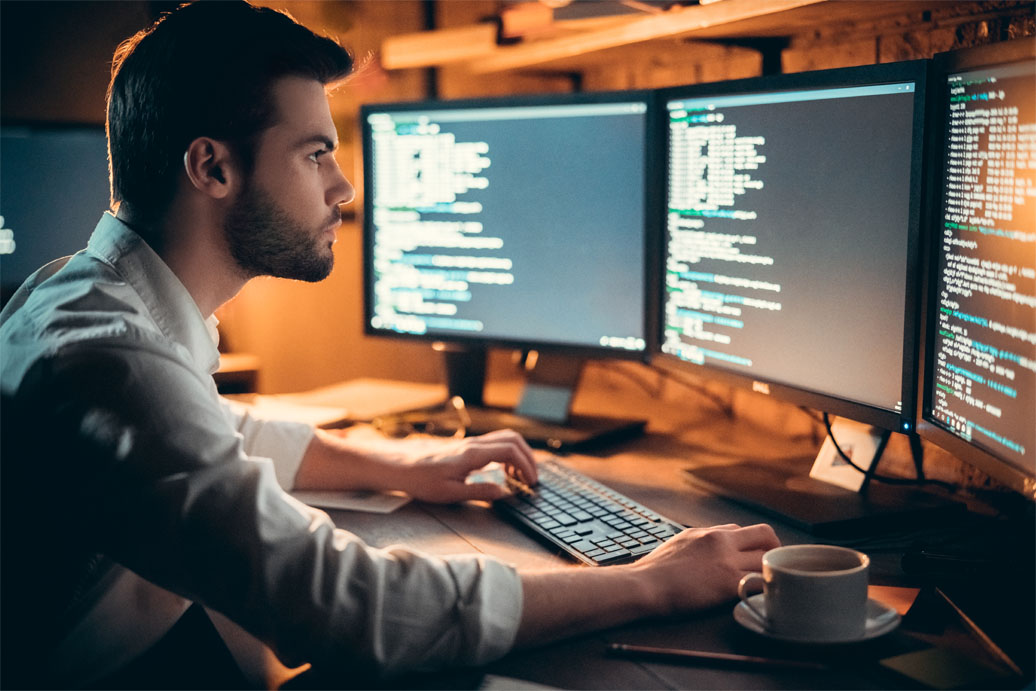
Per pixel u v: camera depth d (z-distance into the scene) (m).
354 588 0.76
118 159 0.94
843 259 1.10
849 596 0.74
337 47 0.96
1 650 0.82
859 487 1.16
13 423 0.80
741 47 1.47
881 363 1.06
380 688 0.75
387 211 1.66
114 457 0.76
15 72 1.91
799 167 1.15
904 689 0.71
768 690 0.71
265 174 0.92
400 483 1.21
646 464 1.36
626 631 0.83
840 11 1.19
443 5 2.15
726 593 0.86
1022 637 0.76
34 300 0.90
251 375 1.79
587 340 1.52
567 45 1.59
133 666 0.89
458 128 1.57
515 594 0.79
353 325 2.17
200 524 0.75
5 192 1.80
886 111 1.03
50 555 0.82
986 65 0.86
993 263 0.85
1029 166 0.79
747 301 1.25
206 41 0.89
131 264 0.92
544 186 1.52
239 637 0.87
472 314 1.61
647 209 1.42
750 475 1.25
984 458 0.87
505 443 1.22
